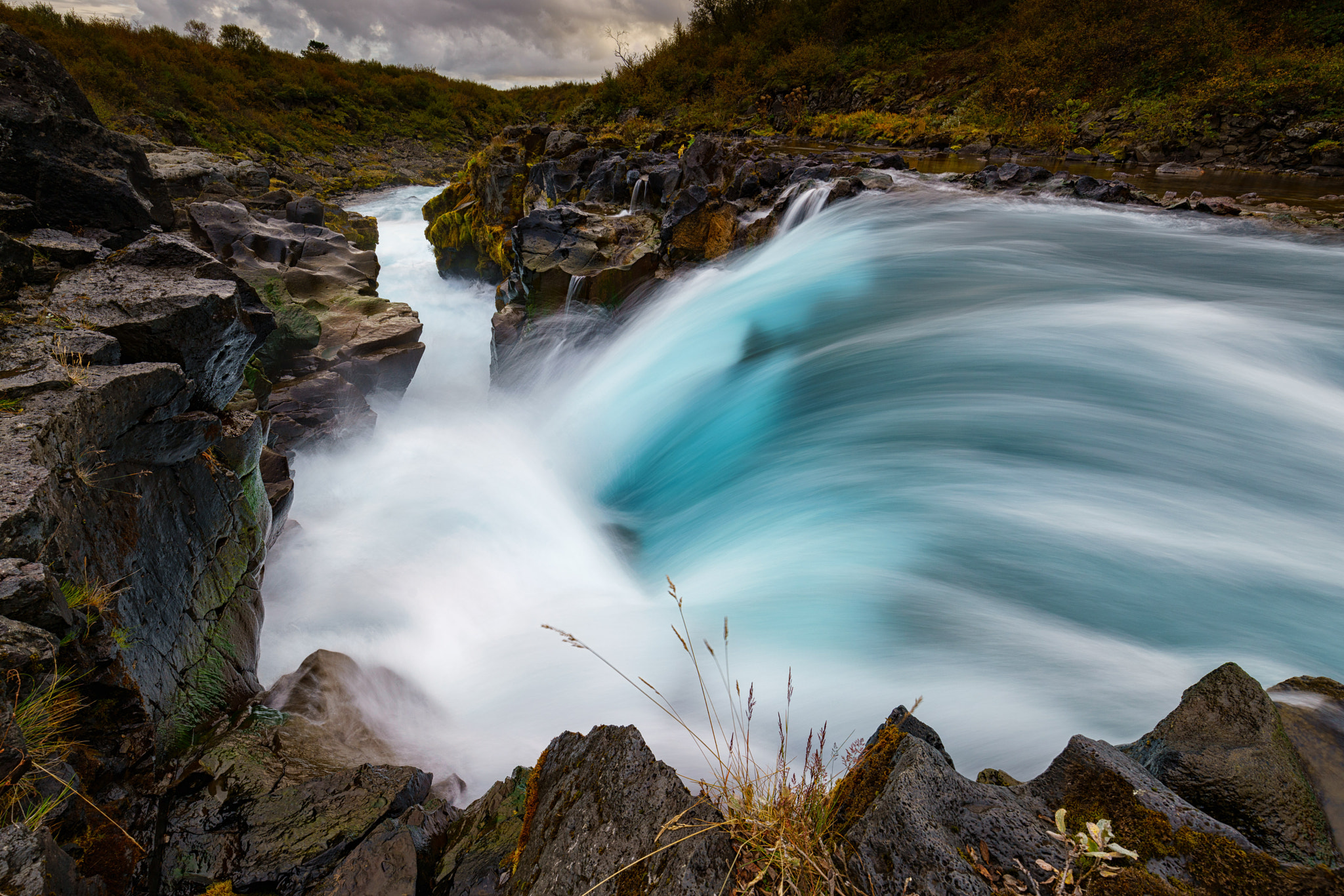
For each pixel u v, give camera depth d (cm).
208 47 4631
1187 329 820
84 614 312
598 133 2438
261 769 355
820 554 620
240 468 560
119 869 272
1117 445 652
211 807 325
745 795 222
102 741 308
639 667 559
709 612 602
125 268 543
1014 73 2758
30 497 302
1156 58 2458
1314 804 216
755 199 1500
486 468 1107
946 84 3272
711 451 940
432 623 682
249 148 3728
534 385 1426
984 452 682
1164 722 257
